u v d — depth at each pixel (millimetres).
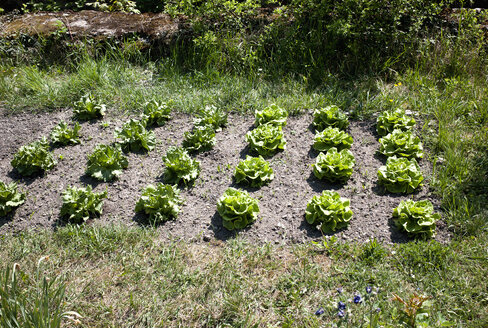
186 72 6102
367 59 5945
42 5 7812
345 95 5477
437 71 5734
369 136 4930
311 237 3797
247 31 6449
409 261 3471
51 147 4918
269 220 3971
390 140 4625
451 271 3350
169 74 5957
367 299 3150
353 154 4695
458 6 6777
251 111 5371
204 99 5508
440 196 4105
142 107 5438
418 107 5215
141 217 4055
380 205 4082
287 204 4129
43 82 5785
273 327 3037
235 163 4645
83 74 5754
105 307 3174
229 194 4004
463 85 5359
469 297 3162
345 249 3613
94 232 3775
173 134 5082
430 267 3414
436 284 3256
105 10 7273
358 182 4352
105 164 4469
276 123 5027
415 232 3730
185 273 3439
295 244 3734
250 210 3896
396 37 5852
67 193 4020
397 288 3246
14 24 6629
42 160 4547
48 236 3826
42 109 5520
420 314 2930
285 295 3258
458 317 3043
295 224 3924
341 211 3869
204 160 4703
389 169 4254
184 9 6219
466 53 5852
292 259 3576
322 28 6137
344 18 5918
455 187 4102
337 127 4980
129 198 4270
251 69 5867
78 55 6266
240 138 4992
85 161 4715
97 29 6449
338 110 5074
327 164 4371
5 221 4051
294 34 6094
